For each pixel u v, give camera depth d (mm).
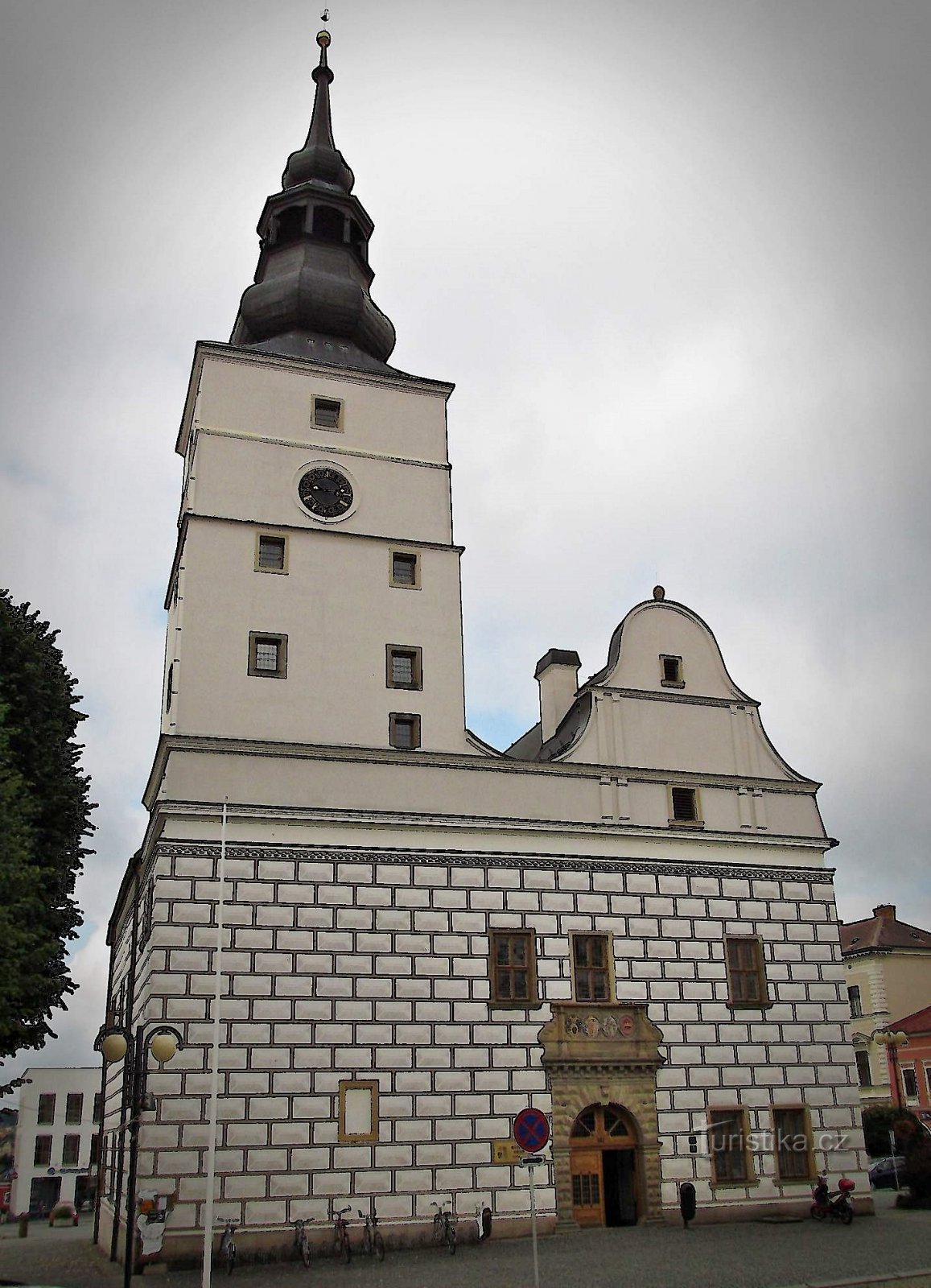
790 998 41281
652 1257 30734
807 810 44281
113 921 50656
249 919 35406
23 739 34812
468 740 40500
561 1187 36094
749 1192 38406
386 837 37688
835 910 43000
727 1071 39469
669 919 40500
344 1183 33781
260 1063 34094
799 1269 28500
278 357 43656
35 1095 93188
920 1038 73812
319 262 48188
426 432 45000
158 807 36094
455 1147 35250
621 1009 38688
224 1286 28281
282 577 40500
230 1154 32969
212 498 40781
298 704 39000
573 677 48250
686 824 41938
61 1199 91125
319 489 42438
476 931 37750
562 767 40875
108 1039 27406
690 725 43906
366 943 36344
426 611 42000
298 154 51750
